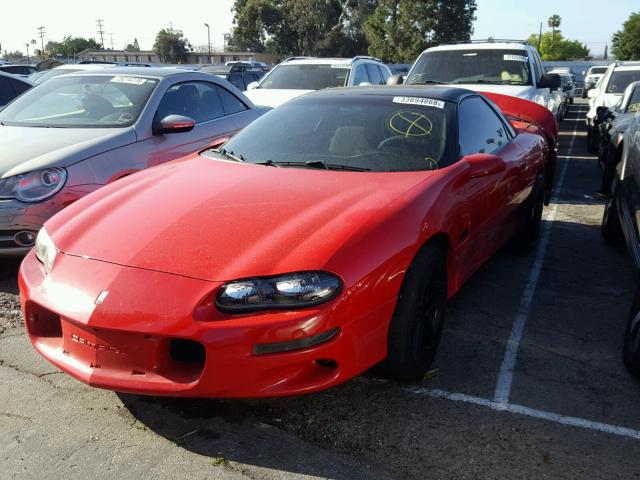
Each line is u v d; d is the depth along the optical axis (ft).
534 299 13.66
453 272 10.78
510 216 14.56
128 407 9.18
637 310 10.10
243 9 191.52
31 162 14.25
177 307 7.68
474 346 11.26
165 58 260.62
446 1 138.72
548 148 18.71
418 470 7.79
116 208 9.93
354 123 12.20
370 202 9.32
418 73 28.73
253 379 7.72
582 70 155.02
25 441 8.34
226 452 8.14
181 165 11.90
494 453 8.13
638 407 9.24
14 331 11.88
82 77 19.06
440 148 11.43
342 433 8.56
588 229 19.77
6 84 25.84
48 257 9.12
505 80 26.91
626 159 15.80
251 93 32.45
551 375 10.21
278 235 8.47
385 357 9.01
